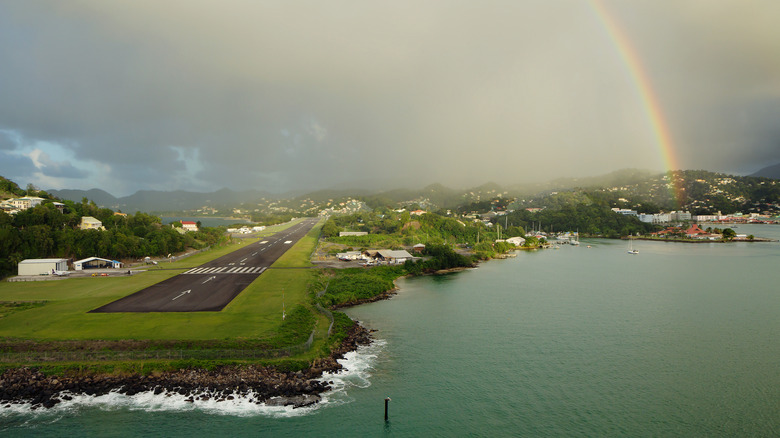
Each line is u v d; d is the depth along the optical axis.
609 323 87.38
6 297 91.12
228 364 58.12
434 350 70.12
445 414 49.94
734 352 71.00
